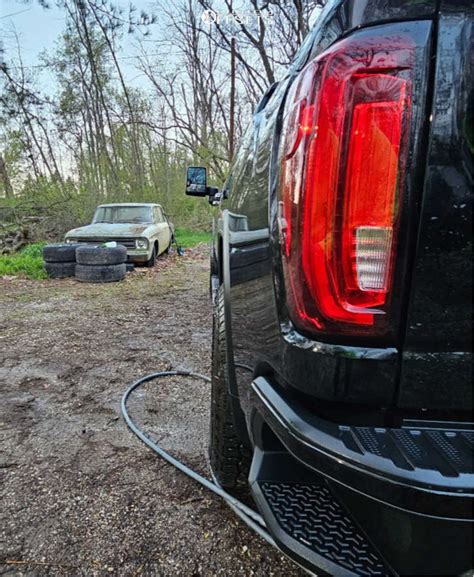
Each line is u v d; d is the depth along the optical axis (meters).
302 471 0.98
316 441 0.78
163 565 1.38
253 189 1.20
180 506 1.64
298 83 0.82
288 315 0.87
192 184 3.58
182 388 2.74
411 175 0.72
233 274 1.40
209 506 1.64
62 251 6.77
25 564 1.37
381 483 0.71
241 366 1.26
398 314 0.77
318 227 0.77
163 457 1.94
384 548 0.77
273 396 0.90
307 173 0.77
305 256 0.80
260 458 0.99
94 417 2.35
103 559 1.39
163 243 8.79
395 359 0.78
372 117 0.72
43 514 1.58
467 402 0.79
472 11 0.69
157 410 2.43
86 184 13.98
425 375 0.78
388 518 0.75
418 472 0.70
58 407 2.46
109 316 4.58
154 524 1.54
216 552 1.43
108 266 6.48
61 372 3.00
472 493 0.68
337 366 0.79
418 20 0.70
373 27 0.72
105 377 2.91
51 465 1.89
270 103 1.24
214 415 1.64
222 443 1.58
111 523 1.55
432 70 0.70
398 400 0.80
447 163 0.71
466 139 0.70
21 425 2.25
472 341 0.77
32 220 10.79
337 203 0.75
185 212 16.33
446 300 0.76
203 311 4.83
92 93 15.56
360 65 0.72
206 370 3.05
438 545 0.72
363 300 0.77
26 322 4.32
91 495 1.69
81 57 15.04
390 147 0.72
